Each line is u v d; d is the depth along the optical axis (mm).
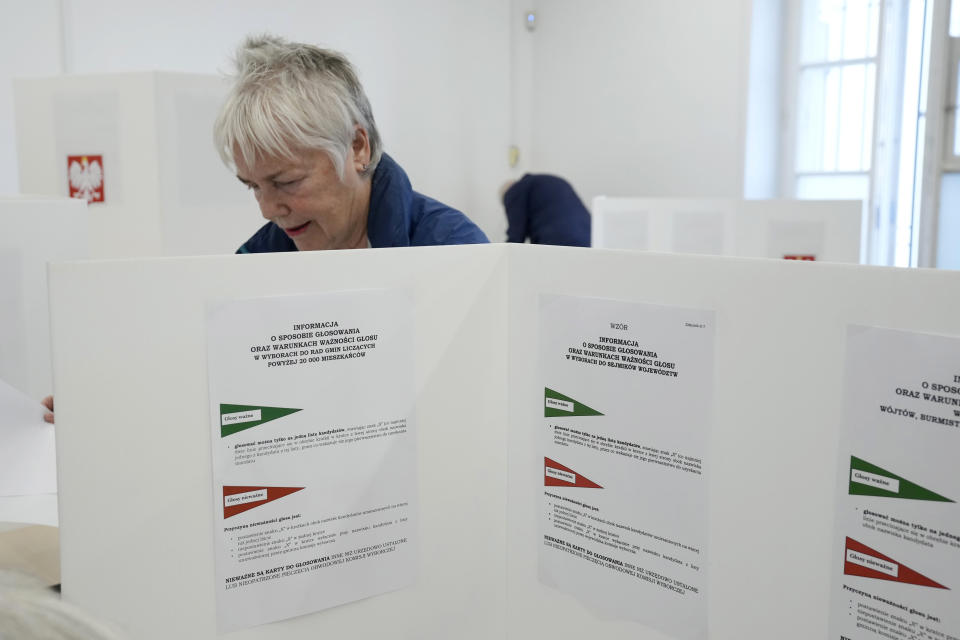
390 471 888
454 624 980
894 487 667
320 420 829
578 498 919
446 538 953
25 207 1686
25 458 1229
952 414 626
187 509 768
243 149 1193
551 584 966
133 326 718
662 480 834
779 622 762
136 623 756
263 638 832
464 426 945
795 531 739
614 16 6164
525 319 940
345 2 5887
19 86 3025
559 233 5520
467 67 6629
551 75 6762
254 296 772
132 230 2963
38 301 1727
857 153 4914
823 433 709
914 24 4422
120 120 2896
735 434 771
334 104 1196
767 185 5402
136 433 732
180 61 5168
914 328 643
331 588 865
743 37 5234
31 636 406
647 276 819
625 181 6230
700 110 5586
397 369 875
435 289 892
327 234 1351
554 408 925
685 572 831
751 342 749
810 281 704
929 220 4012
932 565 652
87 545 723
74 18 4723
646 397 836
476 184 6816
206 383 759
